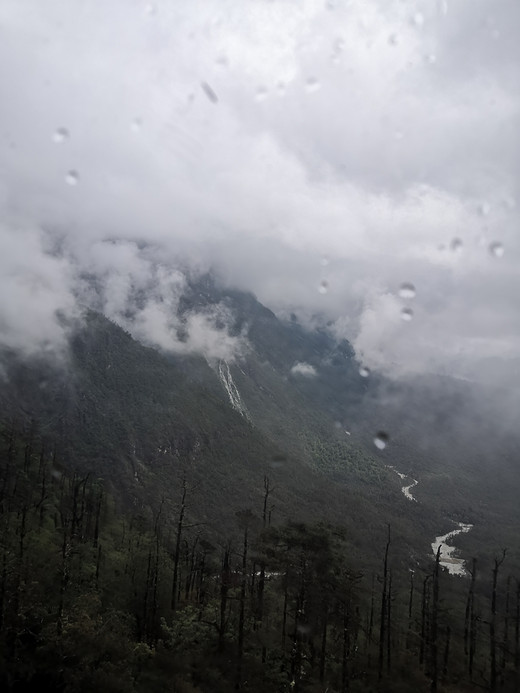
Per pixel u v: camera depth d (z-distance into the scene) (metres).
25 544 34.72
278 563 29.05
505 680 36.94
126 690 21.70
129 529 55.12
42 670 20.97
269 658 29.28
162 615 33.12
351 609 32.62
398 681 32.38
